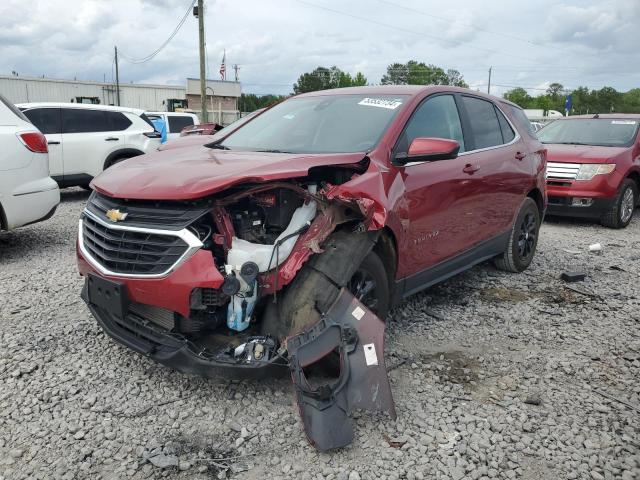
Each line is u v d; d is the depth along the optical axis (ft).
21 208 19.39
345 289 10.33
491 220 16.79
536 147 19.75
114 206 10.59
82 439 9.45
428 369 12.10
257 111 16.81
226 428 9.79
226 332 10.57
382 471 8.74
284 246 10.05
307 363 9.56
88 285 11.37
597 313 15.79
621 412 10.50
